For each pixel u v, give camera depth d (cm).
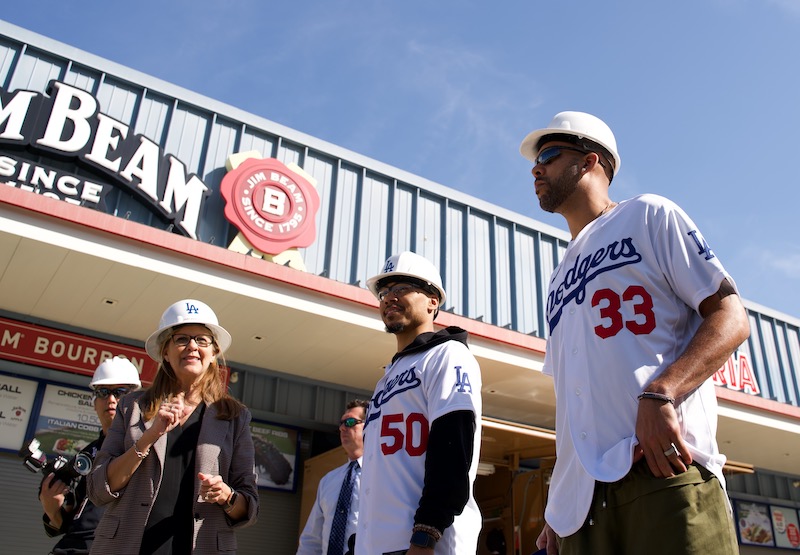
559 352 261
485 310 1186
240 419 374
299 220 998
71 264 774
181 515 331
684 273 231
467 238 1211
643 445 205
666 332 231
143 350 984
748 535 1611
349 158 1112
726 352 214
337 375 1113
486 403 1238
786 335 1648
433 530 259
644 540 203
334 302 895
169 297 850
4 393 892
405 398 305
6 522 858
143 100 948
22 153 829
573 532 226
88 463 427
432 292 354
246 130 1030
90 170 865
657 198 249
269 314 888
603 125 290
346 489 548
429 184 1195
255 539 1033
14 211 721
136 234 774
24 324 908
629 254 244
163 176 911
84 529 423
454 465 273
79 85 906
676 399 217
